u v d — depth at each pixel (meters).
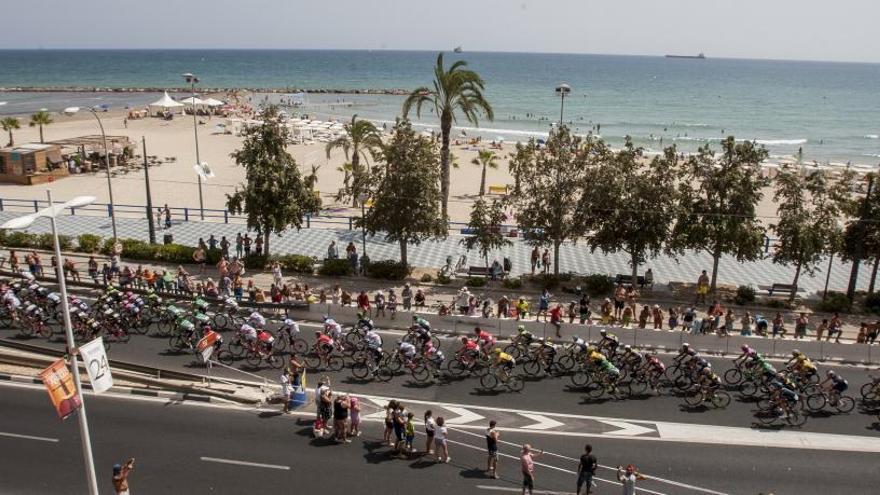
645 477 17.86
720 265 43.56
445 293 35.72
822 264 44.53
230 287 33.28
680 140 106.00
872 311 35.72
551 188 36.84
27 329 28.67
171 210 51.28
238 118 115.00
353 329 28.83
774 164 85.06
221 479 18.81
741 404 24.77
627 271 41.66
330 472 19.38
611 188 35.62
